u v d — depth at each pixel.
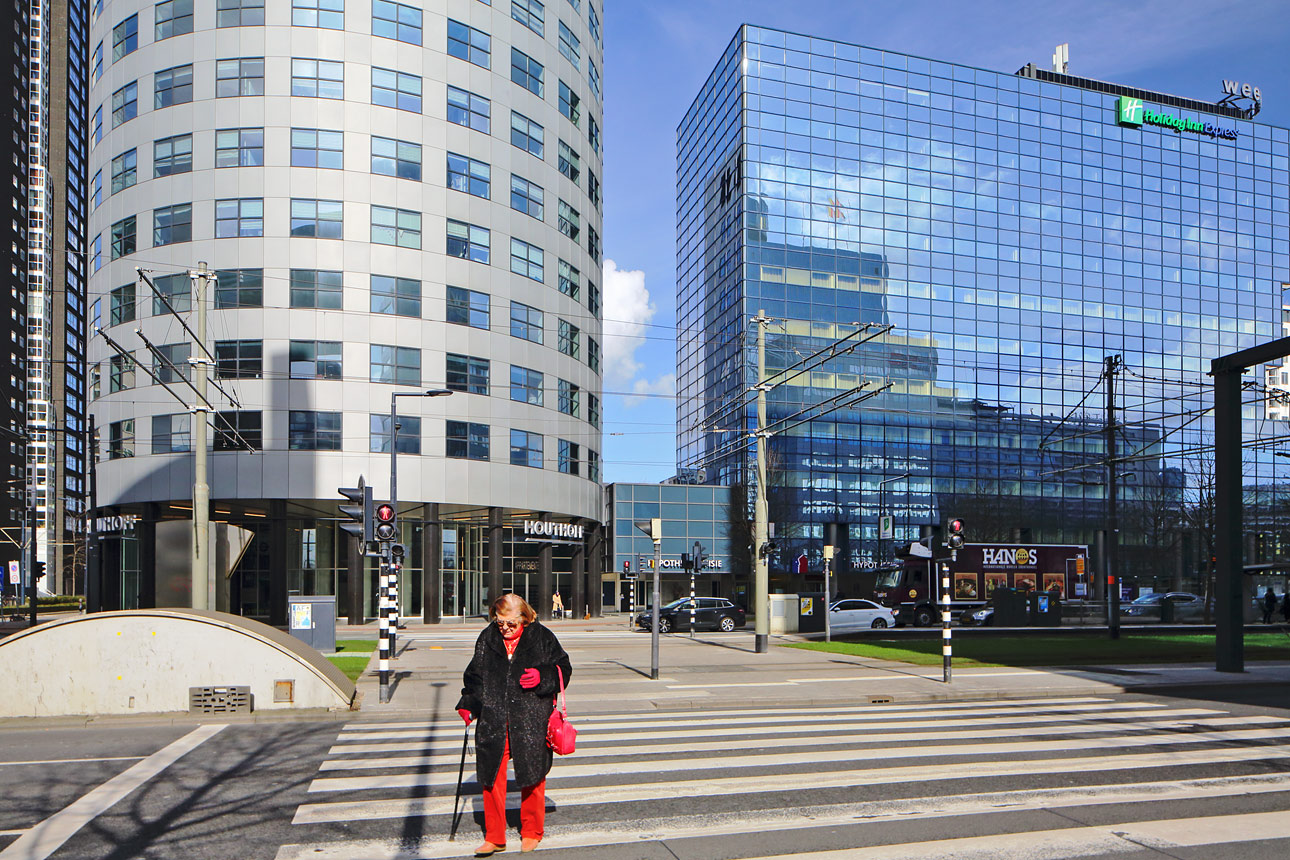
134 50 43.62
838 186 65.94
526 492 47.09
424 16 44.53
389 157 43.06
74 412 127.81
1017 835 6.74
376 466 41.53
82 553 99.25
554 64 51.53
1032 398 69.75
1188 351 75.75
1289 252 80.31
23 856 6.51
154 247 42.03
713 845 6.52
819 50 66.62
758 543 25.88
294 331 41.03
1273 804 7.70
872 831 6.86
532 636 6.52
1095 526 70.19
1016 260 70.62
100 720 12.58
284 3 42.25
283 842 6.77
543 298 49.41
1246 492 73.31
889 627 37.09
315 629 23.66
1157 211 76.06
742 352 62.62
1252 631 37.12
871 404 64.75
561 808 7.58
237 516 44.16
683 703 14.52
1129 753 10.02
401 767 9.49
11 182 101.00
